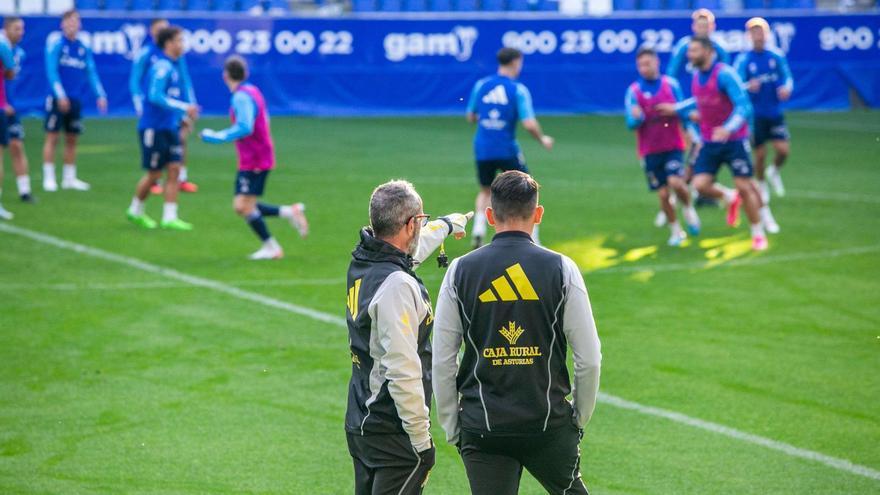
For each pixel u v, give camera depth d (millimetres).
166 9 96688
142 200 44562
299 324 30453
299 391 24953
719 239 42250
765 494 19156
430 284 35062
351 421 15203
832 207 49562
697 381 25453
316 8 107812
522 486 20078
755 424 22672
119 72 87125
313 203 50312
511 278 14383
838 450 21234
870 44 94562
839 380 25516
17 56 50094
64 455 21078
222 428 22609
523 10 100000
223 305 32406
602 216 47344
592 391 14516
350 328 15086
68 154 53875
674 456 20984
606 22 92500
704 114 39719
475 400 14695
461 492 19625
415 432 14484
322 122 85688
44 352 27641
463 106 92375
